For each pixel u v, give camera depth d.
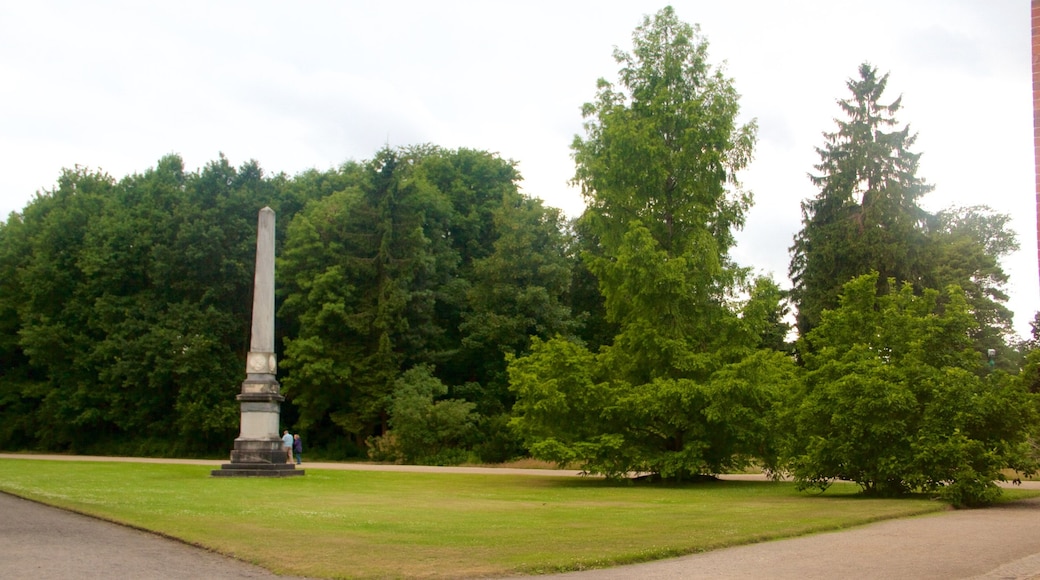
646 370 34.78
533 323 59.44
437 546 13.91
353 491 26.97
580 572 11.85
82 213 66.00
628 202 36.00
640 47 37.06
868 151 56.53
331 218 61.41
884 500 24.22
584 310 69.06
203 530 15.62
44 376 67.44
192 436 60.09
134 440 62.72
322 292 58.12
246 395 35.00
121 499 22.05
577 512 20.34
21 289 67.19
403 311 58.91
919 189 57.34
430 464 51.44
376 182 60.47
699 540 14.65
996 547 14.45
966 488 23.11
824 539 15.53
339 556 12.71
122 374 59.62
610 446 31.53
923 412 25.27
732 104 35.91
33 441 67.50
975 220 65.88
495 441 52.97
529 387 32.94
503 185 69.19
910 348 26.62
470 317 61.97
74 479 30.09
